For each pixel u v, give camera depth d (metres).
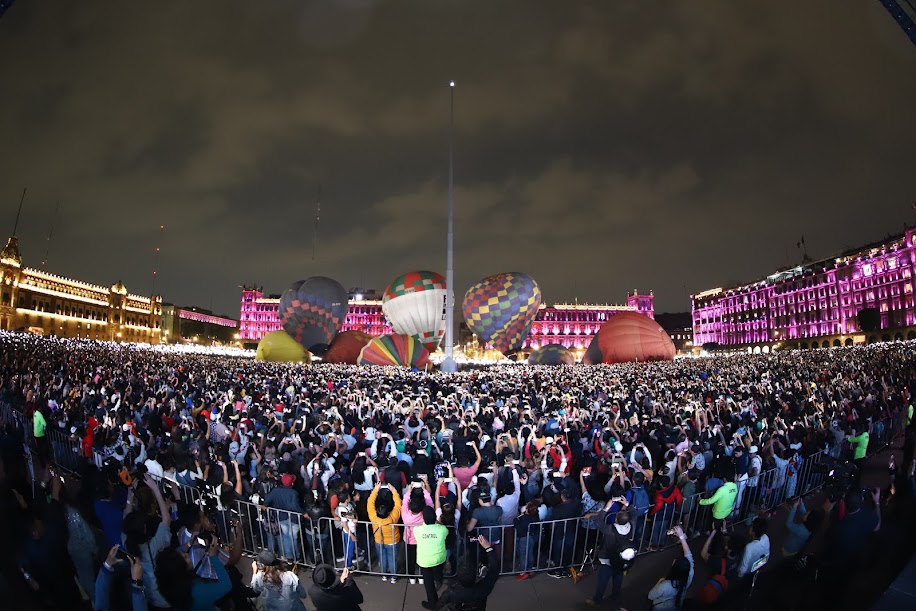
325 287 60.88
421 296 54.31
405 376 34.56
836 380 27.08
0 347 39.66
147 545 6.62
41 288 123.94
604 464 10.70
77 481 12.12
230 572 6.29
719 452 12.68
